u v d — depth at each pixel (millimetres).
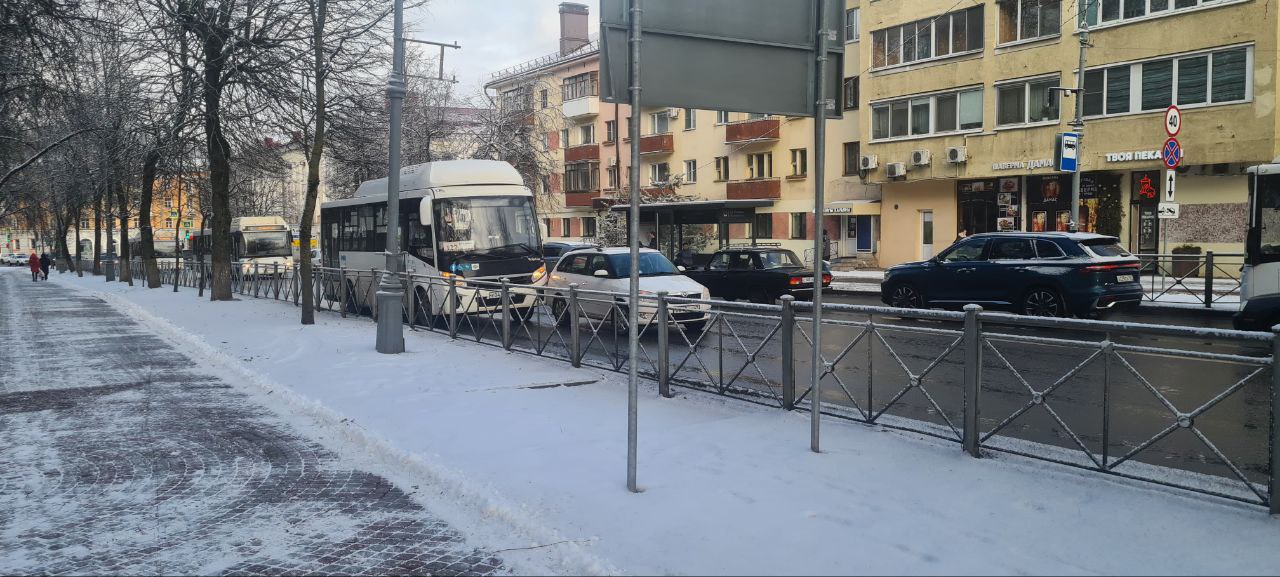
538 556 4406
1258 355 7547
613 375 9992
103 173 24203
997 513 4789
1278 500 4699
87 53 15648
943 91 31672
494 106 43156
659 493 5270
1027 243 15719
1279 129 22969
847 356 7281
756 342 8062
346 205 21672
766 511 4875
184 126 21500
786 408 7750
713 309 8508
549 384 9398
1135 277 15320
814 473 5629
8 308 23219
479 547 4648
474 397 8656
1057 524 4598
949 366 6465
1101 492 5164
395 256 12391
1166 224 25906
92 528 5066
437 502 5453
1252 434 6570
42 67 14789
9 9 13031
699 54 5582
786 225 40844
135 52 20734
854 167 37500
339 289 19984
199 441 7203
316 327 15867
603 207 46500
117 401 9008
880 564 4074
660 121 47656
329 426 7602
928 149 32281
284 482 5973
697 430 6996
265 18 19734
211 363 11727
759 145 41781
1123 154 26188
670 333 8984
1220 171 24891
